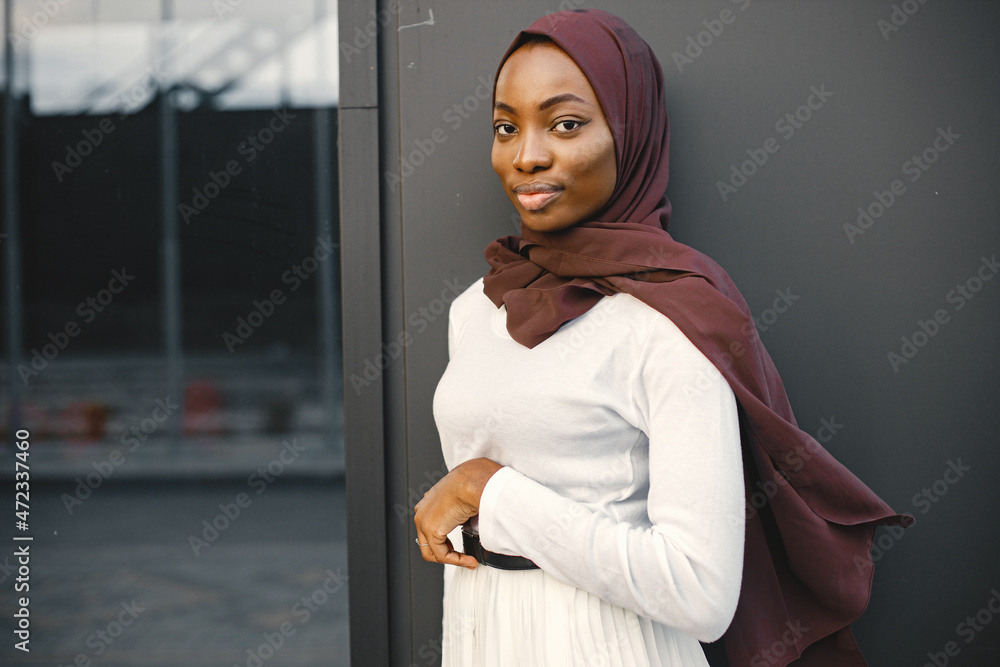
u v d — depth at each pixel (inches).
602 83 35.9
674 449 33.2
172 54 69.2
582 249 38.1
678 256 37.0
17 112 70.4
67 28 71.2
